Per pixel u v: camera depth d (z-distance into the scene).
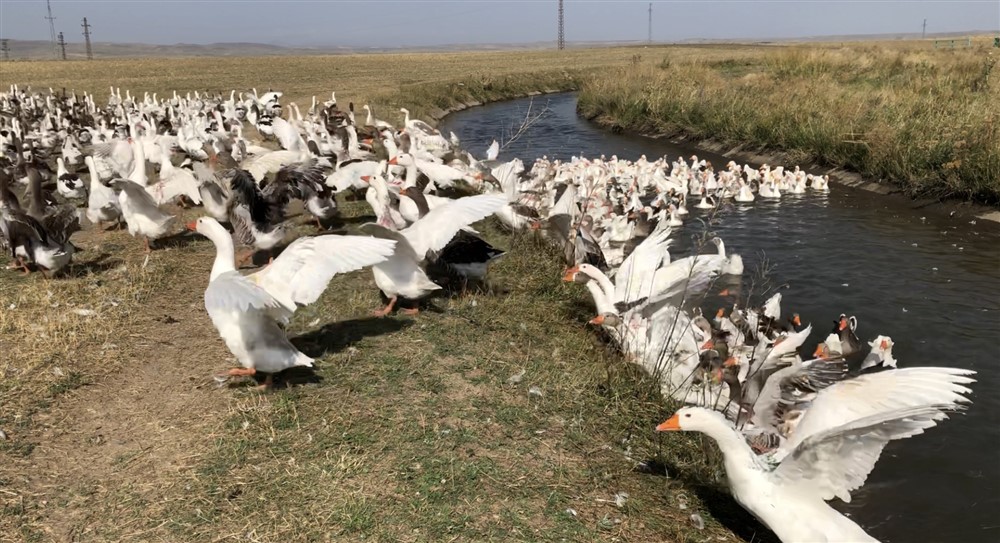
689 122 29.11
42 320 8.38
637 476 6.20
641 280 9.25
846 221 16.97
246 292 5.83
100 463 5.83
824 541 5.09
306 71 56.97
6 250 10.55
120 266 10.58
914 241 15.24
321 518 5.26
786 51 43.19
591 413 7.11
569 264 11.70
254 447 6.05
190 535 5.06
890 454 7.61
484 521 5.36
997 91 23.33
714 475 6.40
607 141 30.14
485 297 9.89
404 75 50.47
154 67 64.44
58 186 15.21
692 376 8.03
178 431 6.27
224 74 53.72
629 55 78.00
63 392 6.84
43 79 48.81
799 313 11.38
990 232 15.89
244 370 6.85
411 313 8.98
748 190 19.16
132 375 7.25
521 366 7.84
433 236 8.27
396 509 5.40
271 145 23.06
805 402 6.96
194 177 12.03
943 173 17.80
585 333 9.36
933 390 5.39
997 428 8.05
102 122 23.08
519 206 13.30
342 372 7.39
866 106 23.69
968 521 6.59
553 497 5.69
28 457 5.85
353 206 14.41
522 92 46.03
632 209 16.20
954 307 11.55
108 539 5.01
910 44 66.00
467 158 21.62
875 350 9.14
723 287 12.51
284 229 10.38
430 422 6.55
